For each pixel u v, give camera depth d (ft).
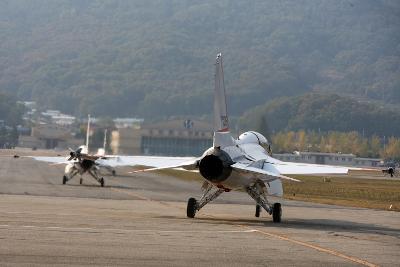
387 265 238.89
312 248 272.72
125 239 269.23
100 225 313.73
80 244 250.37
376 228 385.91
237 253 249.34
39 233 274.16
